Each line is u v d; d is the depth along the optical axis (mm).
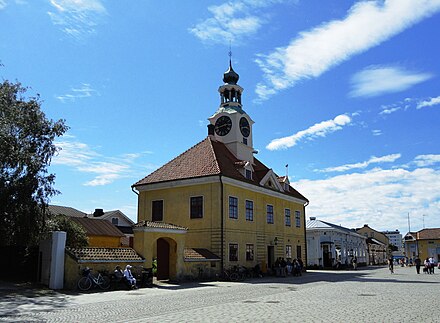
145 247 26406
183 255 29688
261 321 11820
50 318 12766
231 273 31656
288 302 16672
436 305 15539
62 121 28219
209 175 34281
